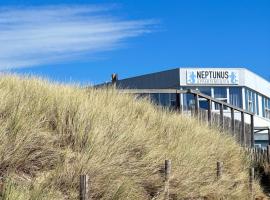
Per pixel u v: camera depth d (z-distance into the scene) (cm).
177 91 1583
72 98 1019
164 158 1009
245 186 1375
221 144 1432
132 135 984
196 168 1076
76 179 769
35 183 724
